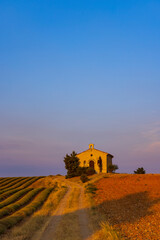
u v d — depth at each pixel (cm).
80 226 2494
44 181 8262
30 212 3366
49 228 2445
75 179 8131
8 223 2609
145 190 4966
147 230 2230
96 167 8781
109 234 2003
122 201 3969
